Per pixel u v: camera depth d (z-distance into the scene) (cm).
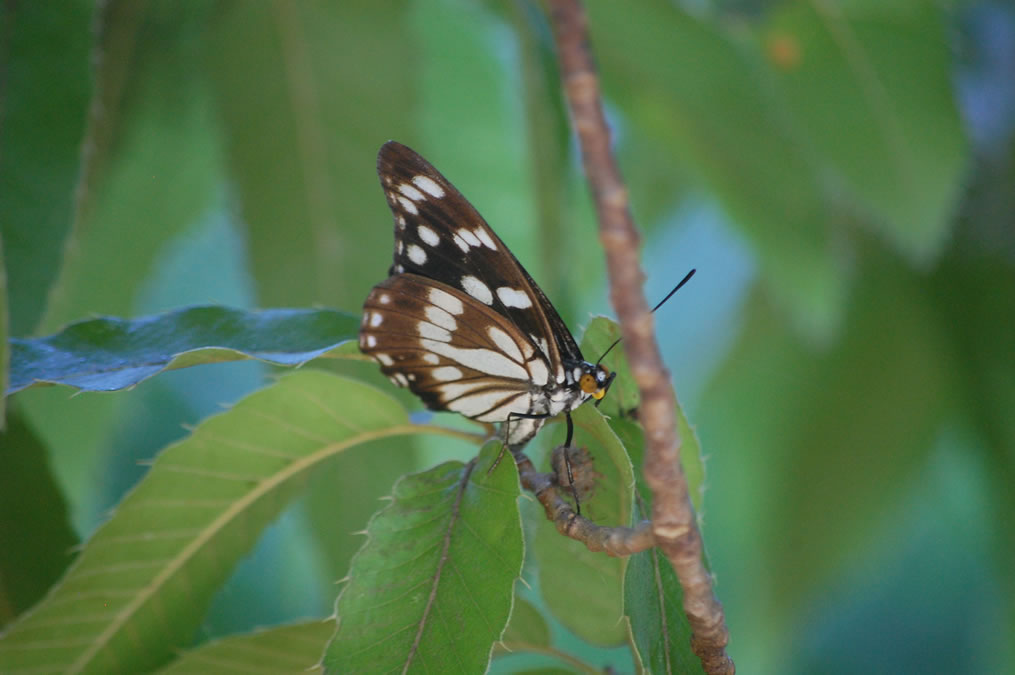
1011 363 163
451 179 152
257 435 140
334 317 141
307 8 148
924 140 149
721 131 151
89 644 140
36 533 142
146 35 149
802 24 148
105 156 149
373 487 147
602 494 139
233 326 140
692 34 149
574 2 134
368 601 137
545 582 140
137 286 152
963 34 152
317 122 149
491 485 138
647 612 137
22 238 142
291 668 140
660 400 134
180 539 140
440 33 151
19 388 139
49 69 142
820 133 150
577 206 154
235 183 149
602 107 134
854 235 166
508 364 139
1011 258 158
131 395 152
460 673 137
